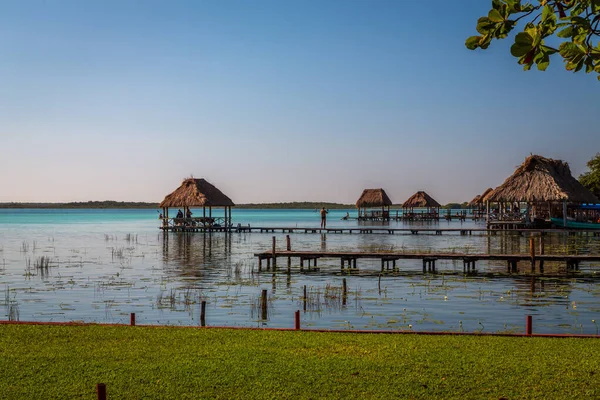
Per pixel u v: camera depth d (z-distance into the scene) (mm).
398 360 10367
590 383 9141
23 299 20859
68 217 155125
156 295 21750
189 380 9359
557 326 15953
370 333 12734
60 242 51656
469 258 29438
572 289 23344
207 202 61812
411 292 22453
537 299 20719
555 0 5500
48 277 27266
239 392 8836
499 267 31438
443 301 20234
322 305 19422
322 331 12914
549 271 29438
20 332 12680
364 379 9367
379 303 19812
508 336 12414
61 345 11539
